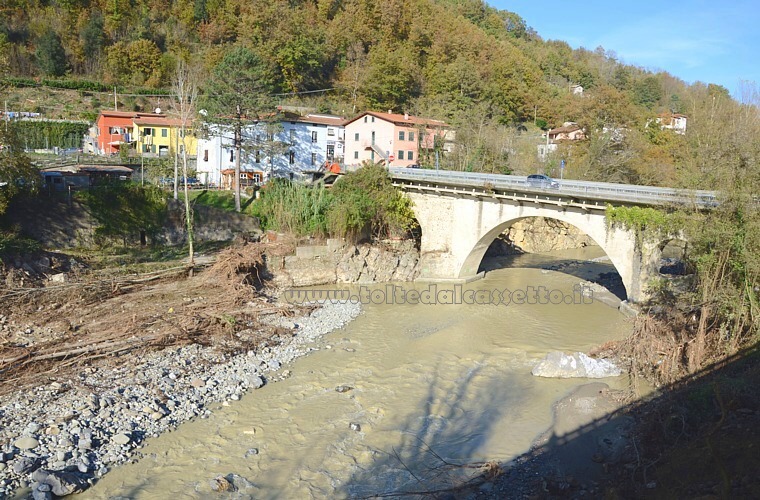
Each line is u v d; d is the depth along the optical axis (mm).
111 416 20938
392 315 37156
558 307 39406
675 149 68312
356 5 108375
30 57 94562
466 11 146000
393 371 27453
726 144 30578
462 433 21391
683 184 30922
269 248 43250
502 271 52062
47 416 20453
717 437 16844
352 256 45438
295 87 92188
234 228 47688
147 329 29734
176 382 24531
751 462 14508
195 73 77062
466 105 85438
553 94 114875
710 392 19766
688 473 15461
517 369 27859
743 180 24969
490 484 17766
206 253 43688
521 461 19234
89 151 77938
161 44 100500
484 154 68125
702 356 23531
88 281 34969
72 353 25938
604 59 158125
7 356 25297
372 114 68500
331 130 70188
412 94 96062
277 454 19547
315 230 45500
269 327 32812
